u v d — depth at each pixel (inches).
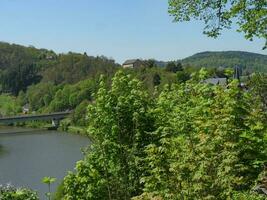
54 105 6397.6
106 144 623.2
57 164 2625.5
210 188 407.5
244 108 458.6
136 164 606.5
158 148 414.0
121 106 641.6
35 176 2292.1
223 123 422.6
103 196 622.8
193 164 407.8
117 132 633.0
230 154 405.1
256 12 572.1
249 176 425.1
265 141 442.0
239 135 421.1
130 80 678.5
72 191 628.1
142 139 623.2
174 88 661.9
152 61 5989.2
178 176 408.2
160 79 4269.2
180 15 637.3
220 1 611.2
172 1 638.5
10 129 5339.6
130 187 616.7
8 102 7854.3
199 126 441.7
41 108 6948.8
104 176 629.3
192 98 581.0
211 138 423.5
